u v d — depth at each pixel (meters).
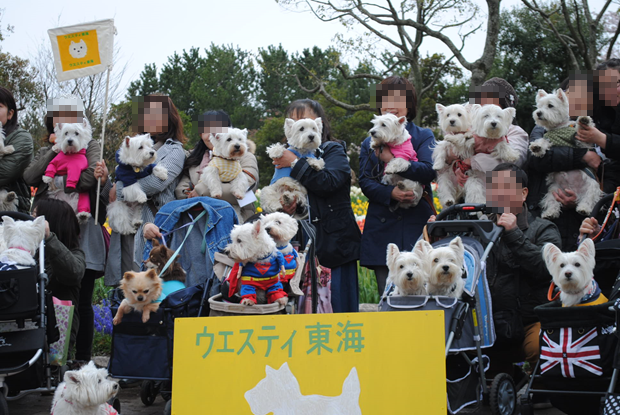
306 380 3.22
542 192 4.87
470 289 3.69
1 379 3.57
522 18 22.52
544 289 4.26
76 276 4.41
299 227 4.30
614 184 4.66
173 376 3.23
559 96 4.66
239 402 3.21
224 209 4.27
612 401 3.05
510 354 4.43
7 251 3.70
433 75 24.75
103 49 5.25
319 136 4.96
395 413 3.19
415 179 4.87
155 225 4.25
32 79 16.33
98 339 6.04
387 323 3.29
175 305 3.70
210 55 56.41
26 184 5.28
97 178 4.98
